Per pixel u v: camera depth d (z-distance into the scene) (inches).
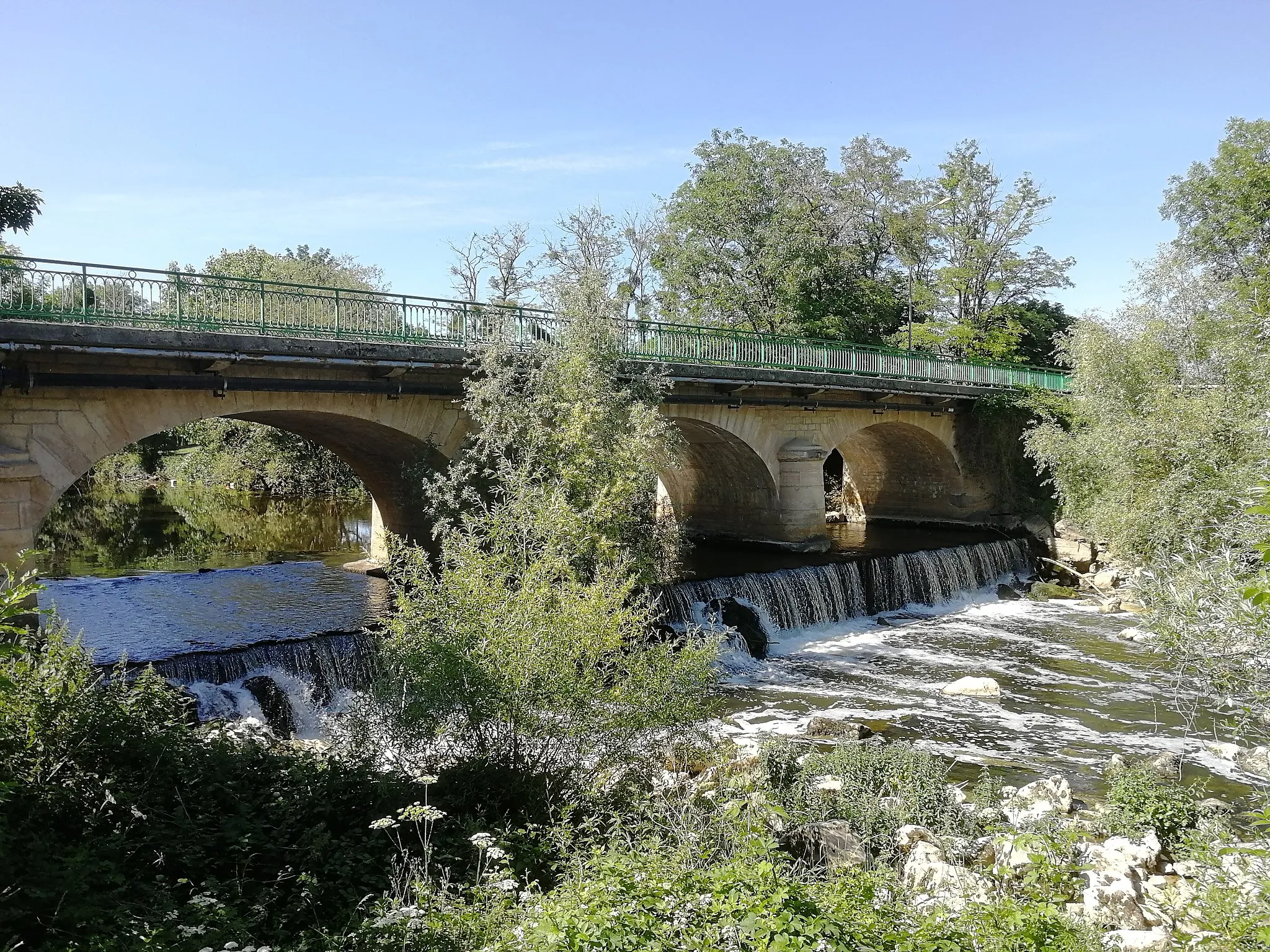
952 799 456.8
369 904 280.7
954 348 1796.3
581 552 620.1
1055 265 1790.1
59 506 1747.0
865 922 223.5
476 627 379.6
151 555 1156.5
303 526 1472.7
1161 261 1245.7
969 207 1817.2
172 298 625.6
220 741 372.2
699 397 983.6
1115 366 1022.4
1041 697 709.9
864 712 669.9
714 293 1617.9
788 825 371.9
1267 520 388.8
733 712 667.4
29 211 775.7
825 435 1194.6
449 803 346.0
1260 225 1568.7
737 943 208.1
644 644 481.7
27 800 286.8
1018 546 1223.5
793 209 1546.5
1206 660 405.1
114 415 613.0
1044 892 305.1
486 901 276.4
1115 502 935.0
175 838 297.4
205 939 239.5
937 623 955.3
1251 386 827.4
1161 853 429.4
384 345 695.7
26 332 527.8
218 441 2087.8
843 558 1026.7
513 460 751.7
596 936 202.2
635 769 378.0
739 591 868.0
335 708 597.0
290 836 317.4
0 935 223.1
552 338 765.9
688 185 1691.7
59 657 338.6
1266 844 290.0
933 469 1435.8
